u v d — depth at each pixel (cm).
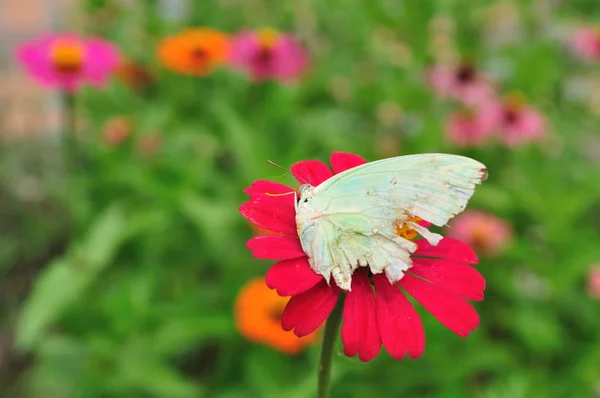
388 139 67
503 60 75
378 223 33
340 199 34
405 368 54
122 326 53
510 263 59
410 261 33
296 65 64
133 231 55
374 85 67
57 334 57
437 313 32
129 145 61
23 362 61
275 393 52
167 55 63
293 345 52
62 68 58
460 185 33
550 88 72
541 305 56
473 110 66
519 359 57
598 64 75
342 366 51
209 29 72
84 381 53
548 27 76
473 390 57
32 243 65
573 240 57
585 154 71
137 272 57
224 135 63
